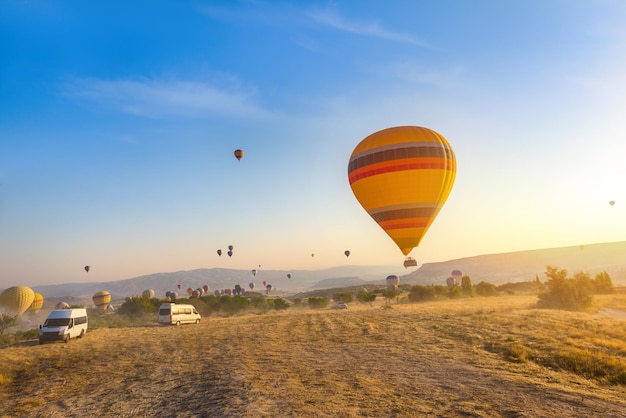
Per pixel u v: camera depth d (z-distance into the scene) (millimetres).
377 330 28438
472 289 93000
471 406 10867
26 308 86938
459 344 21281
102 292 114688
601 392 12016
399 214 32781
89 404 13875
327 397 12219
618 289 87500
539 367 15719
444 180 32656
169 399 13562
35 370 20547
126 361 21406
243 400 12352
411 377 14578
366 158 33281
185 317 43062
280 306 80938
